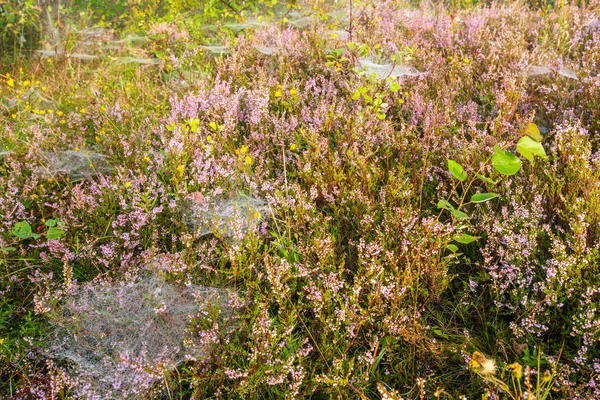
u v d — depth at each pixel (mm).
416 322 2266
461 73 4320
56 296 2447
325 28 5195
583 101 3762
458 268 2791
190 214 3092
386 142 3506
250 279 2545
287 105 3869
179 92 4664
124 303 2504
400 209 2664
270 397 2131
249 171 3225
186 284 2543
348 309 2238
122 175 3236
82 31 6363
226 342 2229
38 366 2359
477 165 3084
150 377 2105
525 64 4199
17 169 3350
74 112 4367
